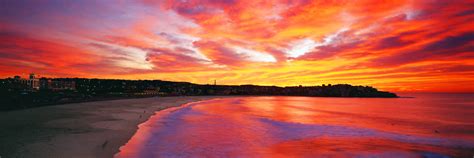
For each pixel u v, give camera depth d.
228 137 17.25
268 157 13.01
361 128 24.33
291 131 21.00
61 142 12.22
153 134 16.61
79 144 12.11
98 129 16.27
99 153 11.05
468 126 28.09
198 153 12.87
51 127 16.12
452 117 38.28
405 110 53.00
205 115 32.00
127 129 17.16
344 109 54.53
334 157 13.75
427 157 14.69
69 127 16.39
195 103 64.62
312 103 83.69
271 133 19.59
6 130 14.77
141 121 22.25
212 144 14.95
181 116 29.33
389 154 14.91
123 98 69.69
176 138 15.92
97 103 43.81
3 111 25.84
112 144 12.83
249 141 16.28
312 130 21.94
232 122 25.28
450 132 23.64
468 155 15.16
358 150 15.41
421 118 36.47
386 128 25.27
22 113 24.08
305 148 15.30
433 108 61.22
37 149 10.76
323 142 17.11
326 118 33.47
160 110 36.38
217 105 58.72
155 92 134.50
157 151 12.67
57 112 25.77
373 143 17.41
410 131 23.81
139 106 41.09
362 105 73.81
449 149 16.55
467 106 70.81
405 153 15.23
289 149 14.91
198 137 16.70
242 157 12.75
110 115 24.95
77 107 33.03
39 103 35.97
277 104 71.25
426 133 22.78
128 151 12.12
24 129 15.16
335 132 21.31
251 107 53.34
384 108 59.94
